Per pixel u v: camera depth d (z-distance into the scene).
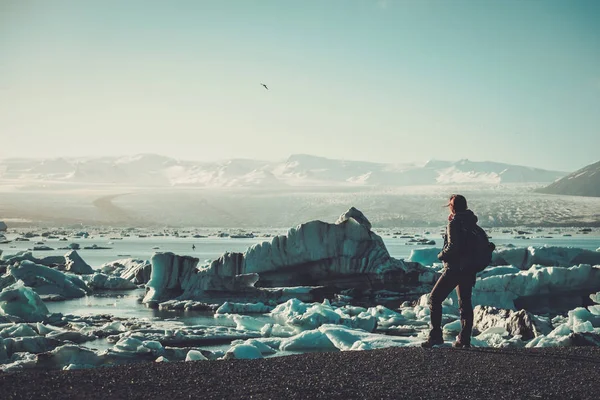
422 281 28.33
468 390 5.60
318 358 7.11
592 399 5.38
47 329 15.23
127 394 5.23
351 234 27.98
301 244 27.67
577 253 32.38
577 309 16.61
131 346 12.43
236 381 5.82
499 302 22.02
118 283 29.44
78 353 11.41
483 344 12.74
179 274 24.44
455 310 19.34
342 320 16.77
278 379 5.93
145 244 95.88
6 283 25.39
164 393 5.30
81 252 69.31
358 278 27.81
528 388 5.72
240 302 23.58
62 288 25.98
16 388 5.28
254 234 149.50
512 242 101.44
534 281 22.36
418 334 15.67
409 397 5.32
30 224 199.88
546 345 11.57
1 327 15.34
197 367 6.48
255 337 15.47
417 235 137.75
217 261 27.36
